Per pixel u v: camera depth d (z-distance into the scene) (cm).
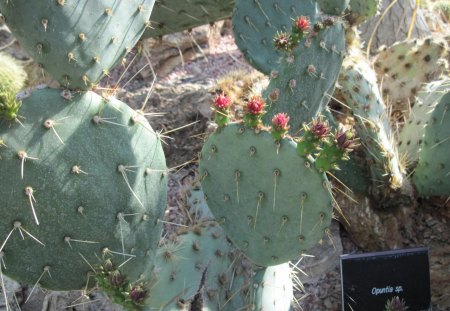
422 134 101
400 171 96
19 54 130
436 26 153
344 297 86
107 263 58
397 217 95
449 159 90
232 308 75
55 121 61
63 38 60
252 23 100
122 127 65
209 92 114
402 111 112
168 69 128
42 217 62
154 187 68
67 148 61
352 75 95
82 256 65
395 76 113
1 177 60
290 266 90
